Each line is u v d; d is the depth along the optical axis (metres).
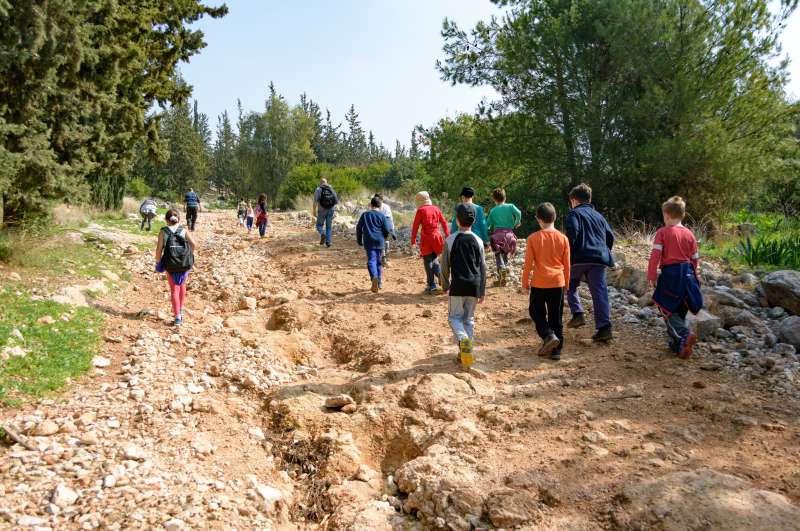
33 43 8.42
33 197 9.55
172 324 6.97
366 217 9.02
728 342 5.80
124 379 5.11
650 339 6.03
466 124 17.94
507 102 17.02
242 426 4.55
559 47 15.38
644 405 4.46
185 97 23.50
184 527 3.07
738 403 4.39
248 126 70.94
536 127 16.38
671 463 3.56
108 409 4.43
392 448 4.38
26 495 3.21
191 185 79.94
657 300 5.44
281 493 3.70
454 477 3.60
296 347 6.48
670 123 14.23
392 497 3.71
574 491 3.37
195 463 3.85
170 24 21.88
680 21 13.76
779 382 4.71
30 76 8.91
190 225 19.98
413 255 12.31
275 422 4.73
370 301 8.34
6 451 3.66
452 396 4.82
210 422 4.51
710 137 13.14
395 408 4.74
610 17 14.50
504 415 4.41
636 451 3.73
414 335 6.59
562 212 16.44
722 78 13.64
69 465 3.56
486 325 6.93
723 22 13.40
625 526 2.99
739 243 10.30
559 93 15.94
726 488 3.12
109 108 13.52
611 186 15.20
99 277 8.79
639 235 11.51
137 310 7.62
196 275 10.65
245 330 7.17
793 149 13.84
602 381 4.96
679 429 4.01
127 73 16.33
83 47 9.98
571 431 4.10
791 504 3.00
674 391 4.67
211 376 5.49
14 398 4.36
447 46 17.06
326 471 4.04
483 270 5.51
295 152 70.12
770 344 5.57
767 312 6.60
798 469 3.41
